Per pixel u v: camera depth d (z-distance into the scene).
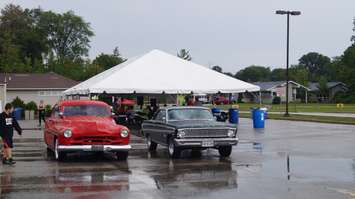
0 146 20.06
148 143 19.11
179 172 13.07
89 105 17.12
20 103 50.44
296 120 39.59
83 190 10.55
